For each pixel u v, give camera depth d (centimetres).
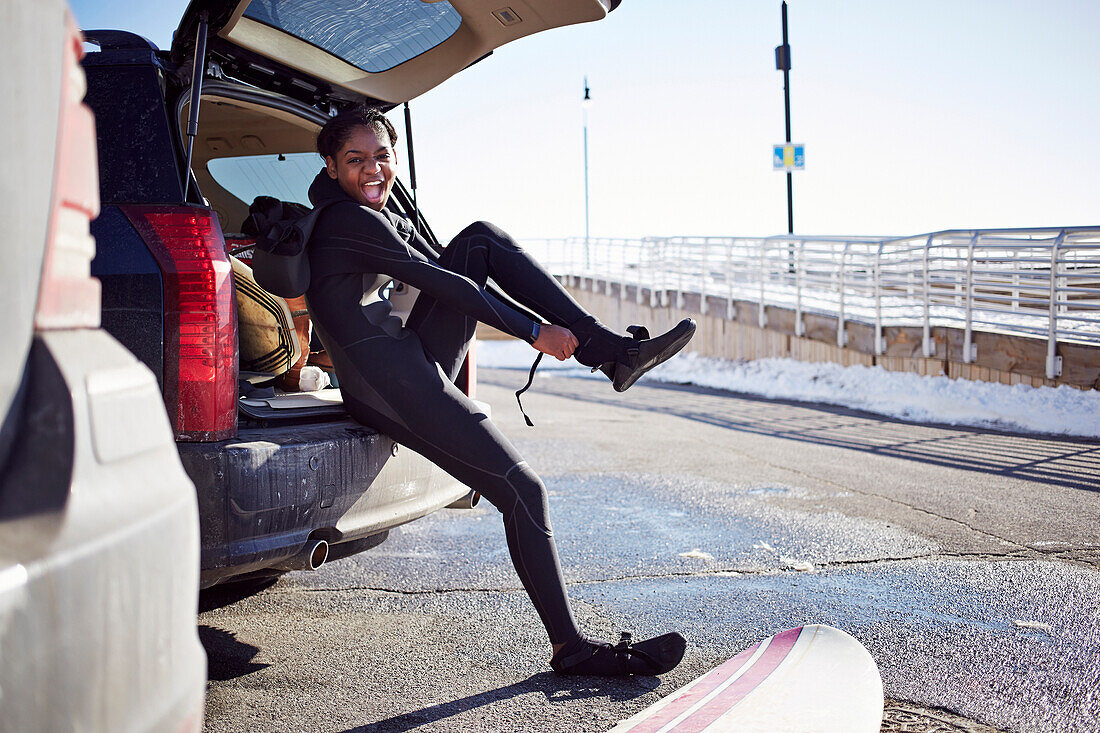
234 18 246
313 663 253
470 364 328
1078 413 841
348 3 276
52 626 79
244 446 215
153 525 96
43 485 83
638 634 276
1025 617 287
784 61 2350
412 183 365
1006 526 421
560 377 1655
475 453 244
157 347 212
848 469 600
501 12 282
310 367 317
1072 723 208
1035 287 1030
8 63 81
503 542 403
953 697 223
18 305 83
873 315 1323
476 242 279
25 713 75
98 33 238
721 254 1756
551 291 276
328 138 268
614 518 445
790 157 2347
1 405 81
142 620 93
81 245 96
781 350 1488
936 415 937
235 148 352
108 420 94
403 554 379
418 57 321
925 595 313
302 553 231
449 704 224
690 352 1788
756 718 187
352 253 253
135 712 91
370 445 251
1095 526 420
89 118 96
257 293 292
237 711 219
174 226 216
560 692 232
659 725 192
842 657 226
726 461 635
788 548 383
